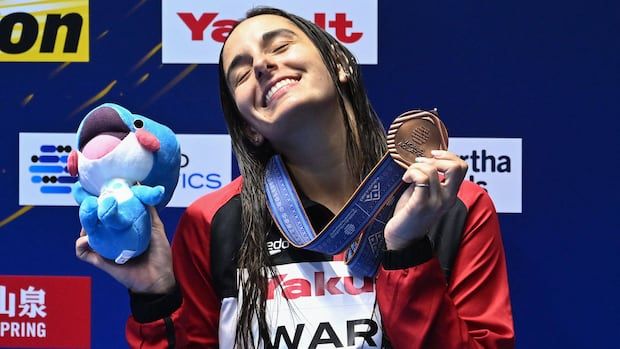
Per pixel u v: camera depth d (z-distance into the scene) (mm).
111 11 7215
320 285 5008
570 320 7172
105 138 4891
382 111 7152
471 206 5211
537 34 7094
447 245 5102
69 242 7355
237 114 5484
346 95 5289
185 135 7258
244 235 5203
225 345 5188
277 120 4859
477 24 7113
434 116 4691
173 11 7191
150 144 4926
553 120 7125
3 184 7328
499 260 5215
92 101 7258
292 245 5141
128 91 7246
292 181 5281
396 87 7152
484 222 5191
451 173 4395
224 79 5453
